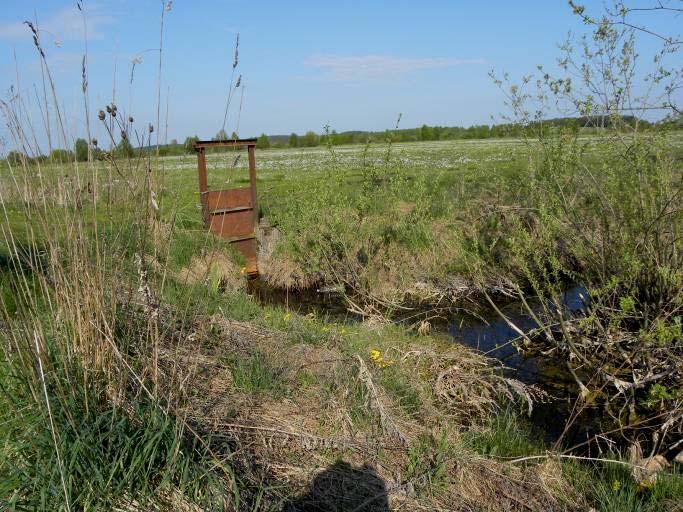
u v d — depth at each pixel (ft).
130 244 11.78
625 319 22.12
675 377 18.04
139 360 12.13
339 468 12.16
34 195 10.43
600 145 20.80
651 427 16.31
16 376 10.46
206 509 9.47
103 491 9.14
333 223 31.96
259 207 43.80
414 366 19.34
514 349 23.52
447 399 17.66
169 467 9.70
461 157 80.89
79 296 10.82
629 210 19.93
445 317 27.71
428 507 11.53
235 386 14.35
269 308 24.72
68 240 10.63
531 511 12.21
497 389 19.07
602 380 19.90
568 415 18.08
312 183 34.58
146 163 11.17
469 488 12.53
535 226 26.40
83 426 9.73
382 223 34.60
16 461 9.44
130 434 10.03
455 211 35.50
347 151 123.95
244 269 32.91
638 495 13.35
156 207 11.55
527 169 24.25
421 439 13.96
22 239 14.79
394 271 31.96
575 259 28.19
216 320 18.02
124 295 13.12
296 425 13.26
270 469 11.46
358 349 19.17
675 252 18.97
